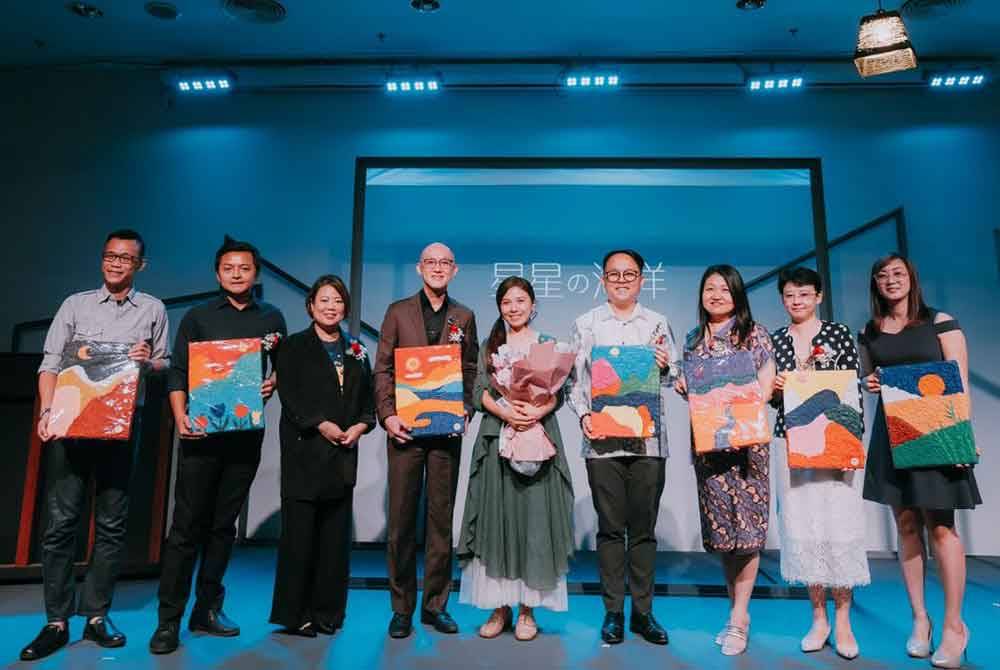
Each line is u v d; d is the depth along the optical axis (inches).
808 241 172.9
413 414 96.4
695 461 96.0
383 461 167.3
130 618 105.3
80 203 178.7
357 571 138.6
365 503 165.8
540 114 181.0
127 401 91.0
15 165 180.4
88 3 156.2
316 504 96.5
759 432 88.0
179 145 181.6
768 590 120.8
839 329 95.3
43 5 156.8
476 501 96.3
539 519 93.5
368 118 182.1
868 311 169.8
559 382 93.0
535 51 173.5
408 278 174.1
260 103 183.3
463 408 97.0
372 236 175.9
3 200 178.7
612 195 175.8
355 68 176.6
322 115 182.4
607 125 180.1
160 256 176.2
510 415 93.9
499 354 95.5
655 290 171.5
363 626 100.4
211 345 93.4
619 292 99.5
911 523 91.0
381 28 164.9
